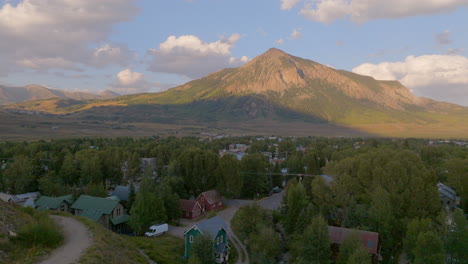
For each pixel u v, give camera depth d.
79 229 41.66
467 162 83.00
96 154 111.25
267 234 57.16
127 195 85.00
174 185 91.00
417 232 49.88
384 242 56.75
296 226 61.62
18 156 98.50
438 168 105.00
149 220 68.62
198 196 90.88
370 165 72.00
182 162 101.50
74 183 99.94
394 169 65.88
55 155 115.88
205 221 59.50
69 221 45.16
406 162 72.25
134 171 118.69
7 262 28.19
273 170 118.19
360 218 61.00
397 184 64.44
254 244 57.12
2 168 106.75
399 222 59.12
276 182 117.88
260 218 64.19
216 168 97.50
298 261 53.50
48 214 45.06
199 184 97.69
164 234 68.44
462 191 79.50
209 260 52.12
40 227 34.44
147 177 86.81
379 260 54.62
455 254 47.84
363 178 70.00
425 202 62.38
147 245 53.72
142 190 72.62
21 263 28.59
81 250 33.88
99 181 100.62
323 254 49.31
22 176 93.44
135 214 67.06
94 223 45.47
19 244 31.78
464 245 46.78
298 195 66.69
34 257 30.27
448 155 125.94
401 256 57.06
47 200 74.38
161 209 71.38
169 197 77.31
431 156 127.62
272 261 55.06
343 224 62.31
